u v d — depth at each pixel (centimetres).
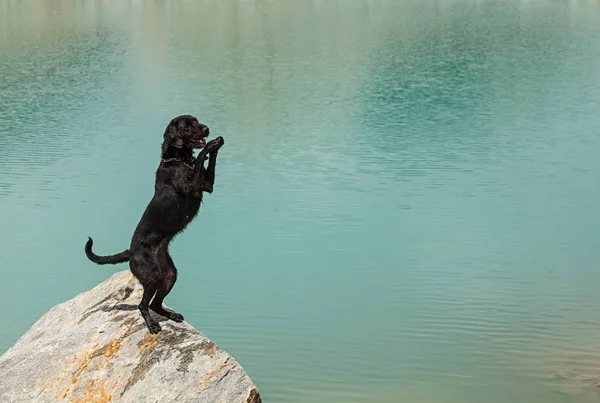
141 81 3341
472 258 1499
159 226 794
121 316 830
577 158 2166
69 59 3909
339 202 1812
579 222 1684
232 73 3503
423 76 3409
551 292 1353
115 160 2164
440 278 1417
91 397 764
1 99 3005
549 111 2745
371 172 2038
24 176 2022
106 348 797
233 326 1252
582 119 2622
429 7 6300
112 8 6481
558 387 1079
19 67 3709
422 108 2812
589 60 3766
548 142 2339
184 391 762
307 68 3609
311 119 2647
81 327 831
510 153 2220
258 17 5688
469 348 1180
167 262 808
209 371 775
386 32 4809
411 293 1357
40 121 2641
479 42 4375
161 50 4181
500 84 3238
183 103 2905
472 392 1062
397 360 1151
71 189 1920
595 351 1166
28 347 838
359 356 1155
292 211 1758
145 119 2656
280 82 3294
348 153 2220
